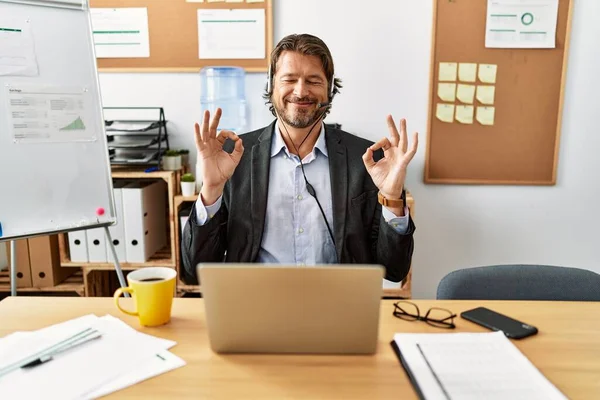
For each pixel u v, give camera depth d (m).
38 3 1.46
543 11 2.26
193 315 1.04
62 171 1.51
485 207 2.44
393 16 2.30
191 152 2.42
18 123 1.43
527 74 2.31
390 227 1.31
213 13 2.29
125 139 2.33
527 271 1.27
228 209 1.47
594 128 2.38
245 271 0.81
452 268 2.49
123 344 0.89
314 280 0.82
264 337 0.86
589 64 2.32
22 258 2.18
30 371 0.80
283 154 1.51
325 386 0.78
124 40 2.33
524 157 2.38
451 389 0.75
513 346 0.89
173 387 0.77
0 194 1.40
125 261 2.18
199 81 2.37
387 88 2.35
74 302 1.11
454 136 2.37
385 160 1.28
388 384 0.78
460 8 2.26
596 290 1.25
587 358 0.87
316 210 1.48
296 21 2.31
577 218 2.46
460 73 2.31
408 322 1.01
